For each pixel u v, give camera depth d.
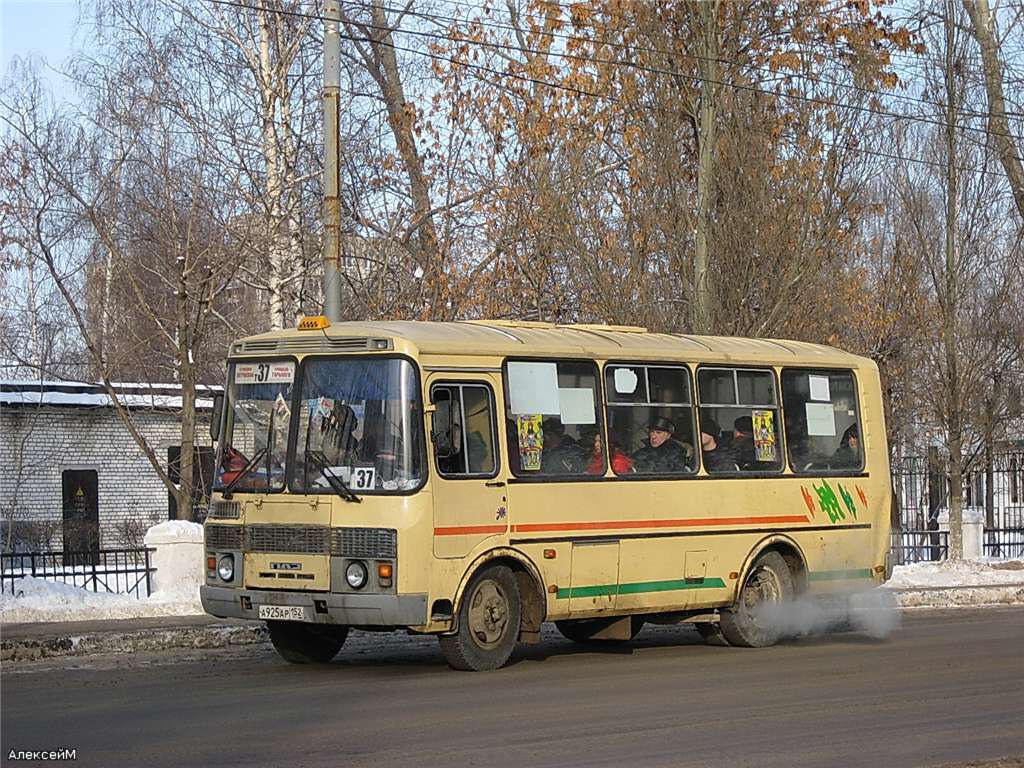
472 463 16.14
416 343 15.77
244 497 16.20
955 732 12.45
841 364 21.05
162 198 29.94
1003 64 31.92
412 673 16.22
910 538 35.25
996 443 37.44
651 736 12.15
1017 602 26.98
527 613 16.77
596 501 17.38
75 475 37.16
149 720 12.80
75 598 21.59
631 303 28.69
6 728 12.39
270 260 30.50
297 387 16.19
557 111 29.45
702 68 28.91
